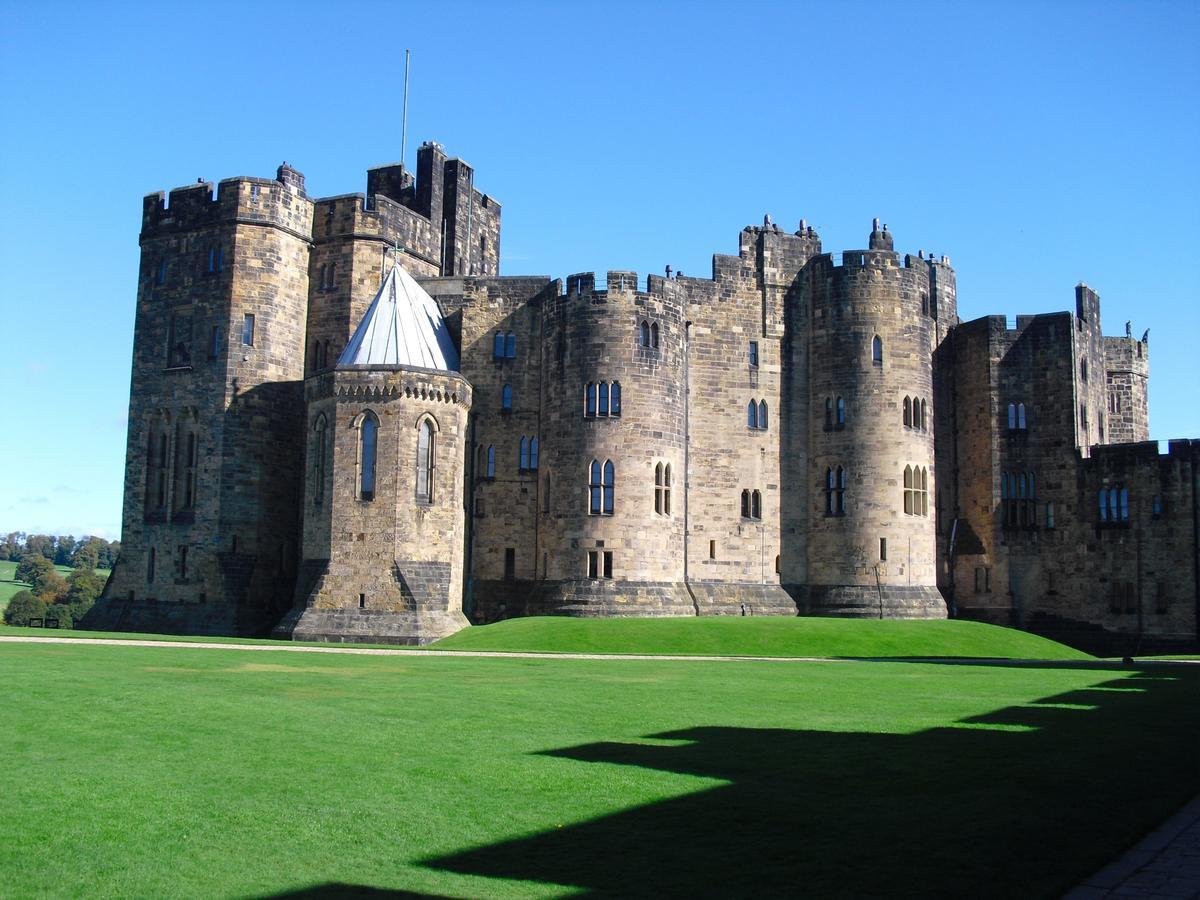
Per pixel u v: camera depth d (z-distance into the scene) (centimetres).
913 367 7244
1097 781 1942
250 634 6988
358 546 6250
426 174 8219
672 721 2672
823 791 1866
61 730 2366
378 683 3416
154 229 7538
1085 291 7775
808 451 7406
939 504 7812
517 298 7456
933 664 4909
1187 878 1390
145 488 7350
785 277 7544
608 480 6756
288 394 7375
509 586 7212
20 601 12712
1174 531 6969
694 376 7350
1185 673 4478
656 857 1501
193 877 1426
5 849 1529
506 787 1894
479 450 7375
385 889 1380
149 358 7450
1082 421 7594
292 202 7450
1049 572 7400
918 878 1398
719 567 7219
